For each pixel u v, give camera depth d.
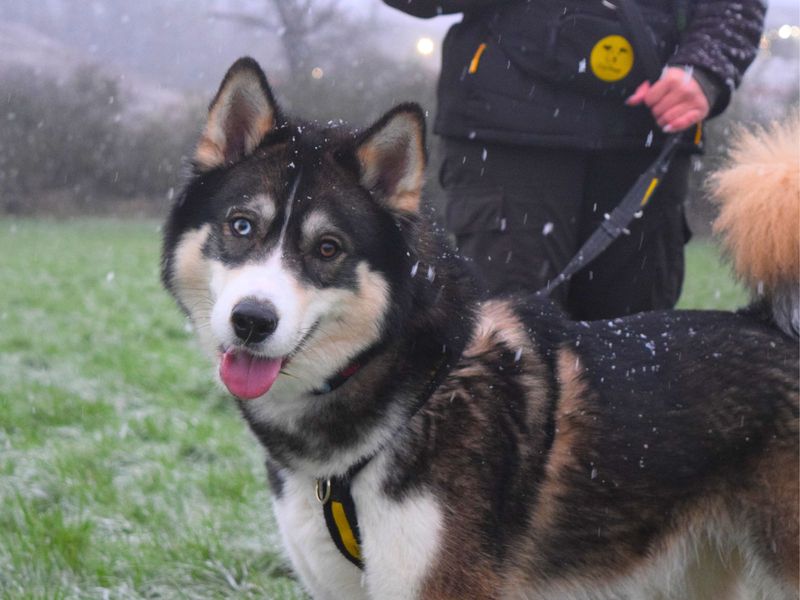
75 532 3.95
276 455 2.80
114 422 5.96
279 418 2.76
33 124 29.67
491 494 2.71
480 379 2.78
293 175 2.75
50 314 10.92
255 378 2.62
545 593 2.98
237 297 2.56
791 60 21.05
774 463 2.96
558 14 3.76
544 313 3.07
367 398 2.68
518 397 2.82
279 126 2.87
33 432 5.62
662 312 3.28
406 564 2.66
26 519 4.05
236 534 4.28
